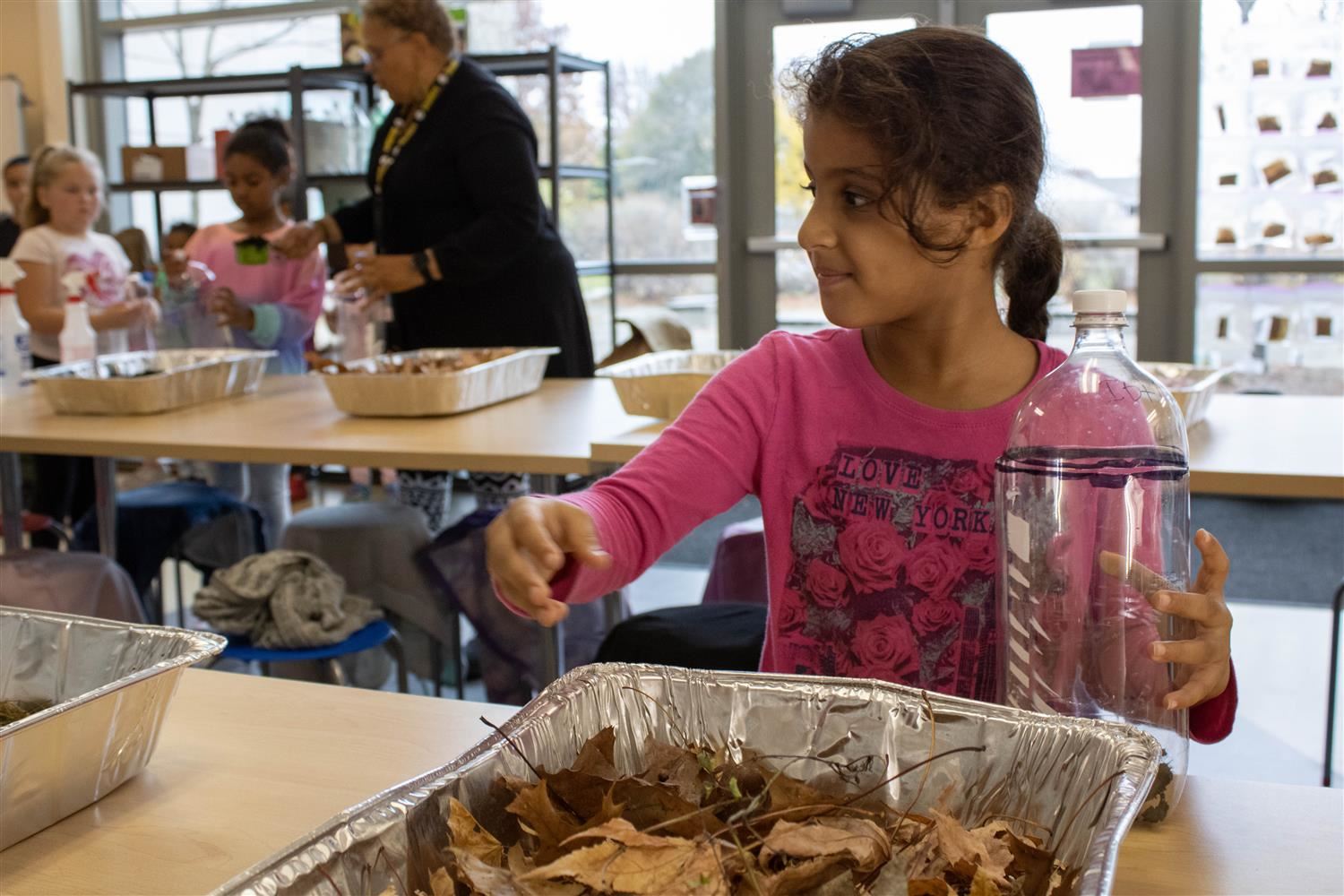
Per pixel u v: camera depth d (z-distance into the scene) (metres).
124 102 5.64
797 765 0.71
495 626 2.40
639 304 5.11
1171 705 0.73
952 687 1.05
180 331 3.66
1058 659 0.77
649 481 1.04
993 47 0.94
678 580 3.92
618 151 5.01
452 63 2.84
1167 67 4.25
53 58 5.46
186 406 2.46
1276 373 4.34
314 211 5.02
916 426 1.06
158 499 2.91
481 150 2.79
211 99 5.43
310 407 2.44
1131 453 0.77
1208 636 0.74
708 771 0.65
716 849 0.56
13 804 0.74
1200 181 4.29
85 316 2.74
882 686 0.71
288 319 3.59
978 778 0.68
